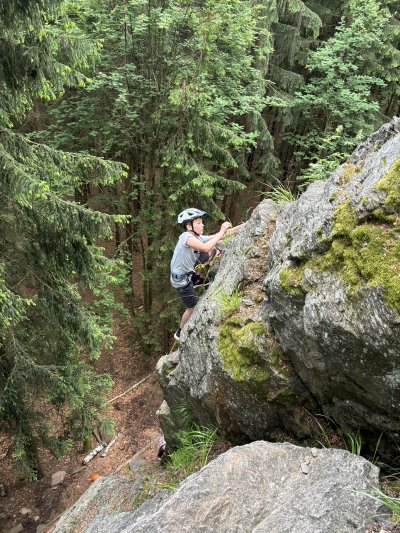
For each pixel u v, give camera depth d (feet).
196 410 16.17
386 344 7.79
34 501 28.60
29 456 23.76
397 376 7.99
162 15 26.18
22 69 16.10
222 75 29.66
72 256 21.53
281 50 39.63
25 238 21.71
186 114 29.37
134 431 33.81
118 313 44.98
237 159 39.60
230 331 13.08
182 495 9.47
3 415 22.80
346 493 8.54
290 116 39.19
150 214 34.04
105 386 26.35
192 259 16.42
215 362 13.16
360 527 7.89
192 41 29.01
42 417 23.82
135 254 50.16
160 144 32.24
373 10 34.81
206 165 32.04
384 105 54.65
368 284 8.14
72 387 23.76
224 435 14.61
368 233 8.68
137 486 15.60
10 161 15.75
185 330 16.35
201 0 27.96
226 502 9.20
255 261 14.38
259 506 9.10
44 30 15.14
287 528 8.15
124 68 28.89
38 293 22.54
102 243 50.11
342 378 9.31
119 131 33.37
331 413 10.71
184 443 16.10
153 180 34.53
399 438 9.07
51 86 16.96
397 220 8.43
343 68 34.55
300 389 11.25
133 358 40.75
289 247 11.88
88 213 19.38
